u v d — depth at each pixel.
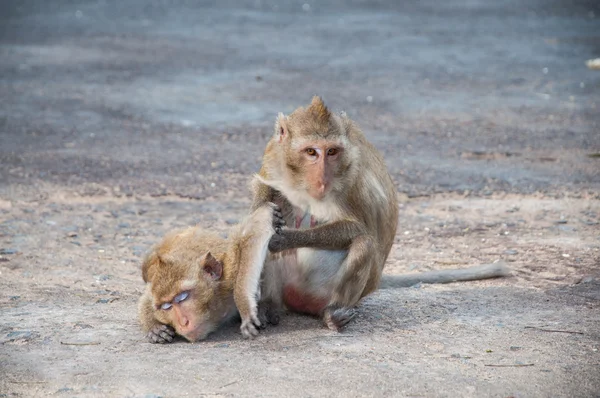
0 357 8.21
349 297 9.19
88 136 19.64
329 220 9.41
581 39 31.47
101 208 14.75
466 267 11.77
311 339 8.79
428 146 19.03
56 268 11.55
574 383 7.59
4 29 32.91
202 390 7.39
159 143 19.22
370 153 9.83
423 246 12.86
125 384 7.54
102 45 30.14
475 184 16.33
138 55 28.53
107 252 12.45
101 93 23.45
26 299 10.13
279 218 9.14
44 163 17.47
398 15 37.09
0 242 12.62
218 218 14.41
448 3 40.31
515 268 11.61
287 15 37.25
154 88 24.11
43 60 27.48
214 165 17.66
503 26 34.16
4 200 15.02
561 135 19.77
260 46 30.25
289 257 9.48
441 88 24.39
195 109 22.06
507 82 25.05
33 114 21.30
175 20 35.75
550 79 25.36
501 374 7.78
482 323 9.28
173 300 8.66
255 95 23.47
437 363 8.04
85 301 10.14
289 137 9.36
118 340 8.76
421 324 9.27
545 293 10.45
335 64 27.44
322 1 40.94
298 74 26.02
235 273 9.04
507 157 18.20
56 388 7.48
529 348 8.47
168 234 9.77
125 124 20.70
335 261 9.36
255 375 7.70
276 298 9.44
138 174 16.92
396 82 25.05
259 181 9.81
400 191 15.93
